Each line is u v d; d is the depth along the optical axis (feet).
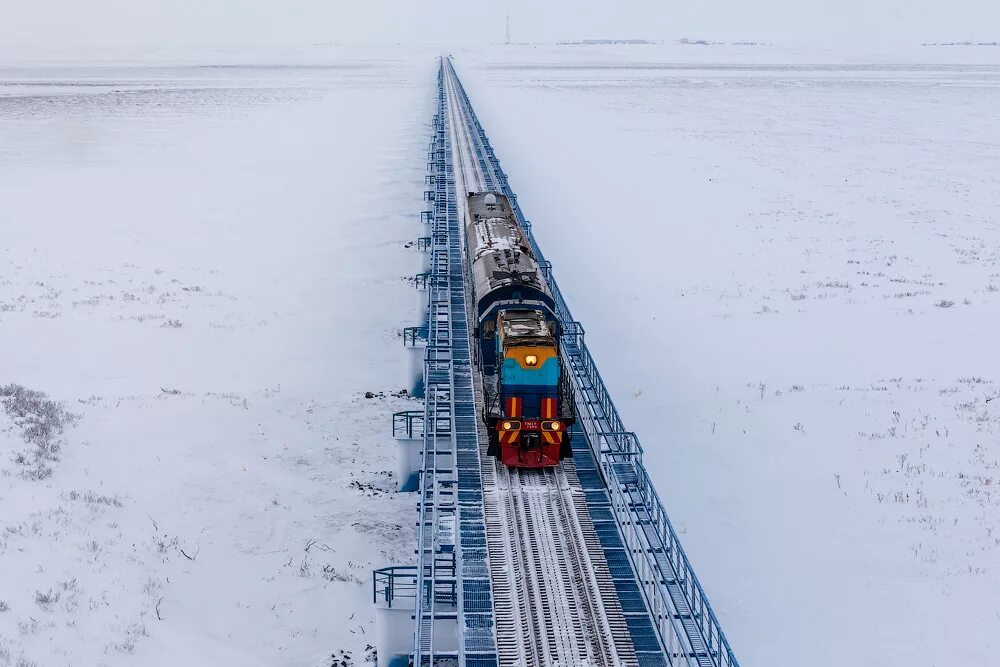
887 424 91.20
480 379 75.25
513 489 61.93
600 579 52.75
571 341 88.53
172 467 82.48
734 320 125.49
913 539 70.49
